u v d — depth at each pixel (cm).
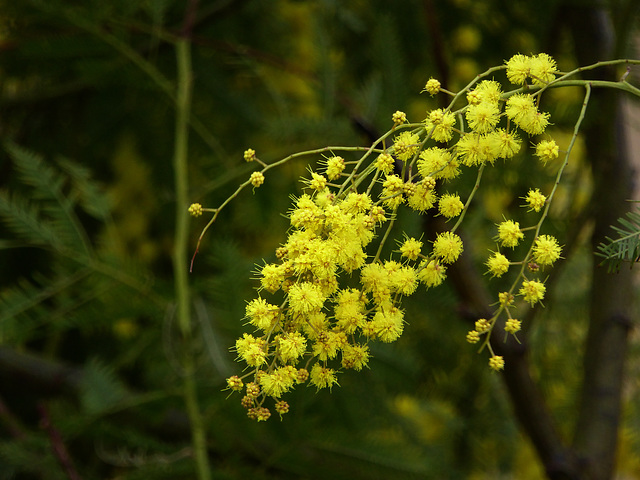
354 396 103
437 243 84
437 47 104
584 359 100
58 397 123
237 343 84
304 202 84
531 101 84
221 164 120
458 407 125
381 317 84
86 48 110
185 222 105
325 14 124
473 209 108
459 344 114
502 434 124
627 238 83
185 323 101
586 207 100
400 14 125
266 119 119
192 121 121
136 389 124
